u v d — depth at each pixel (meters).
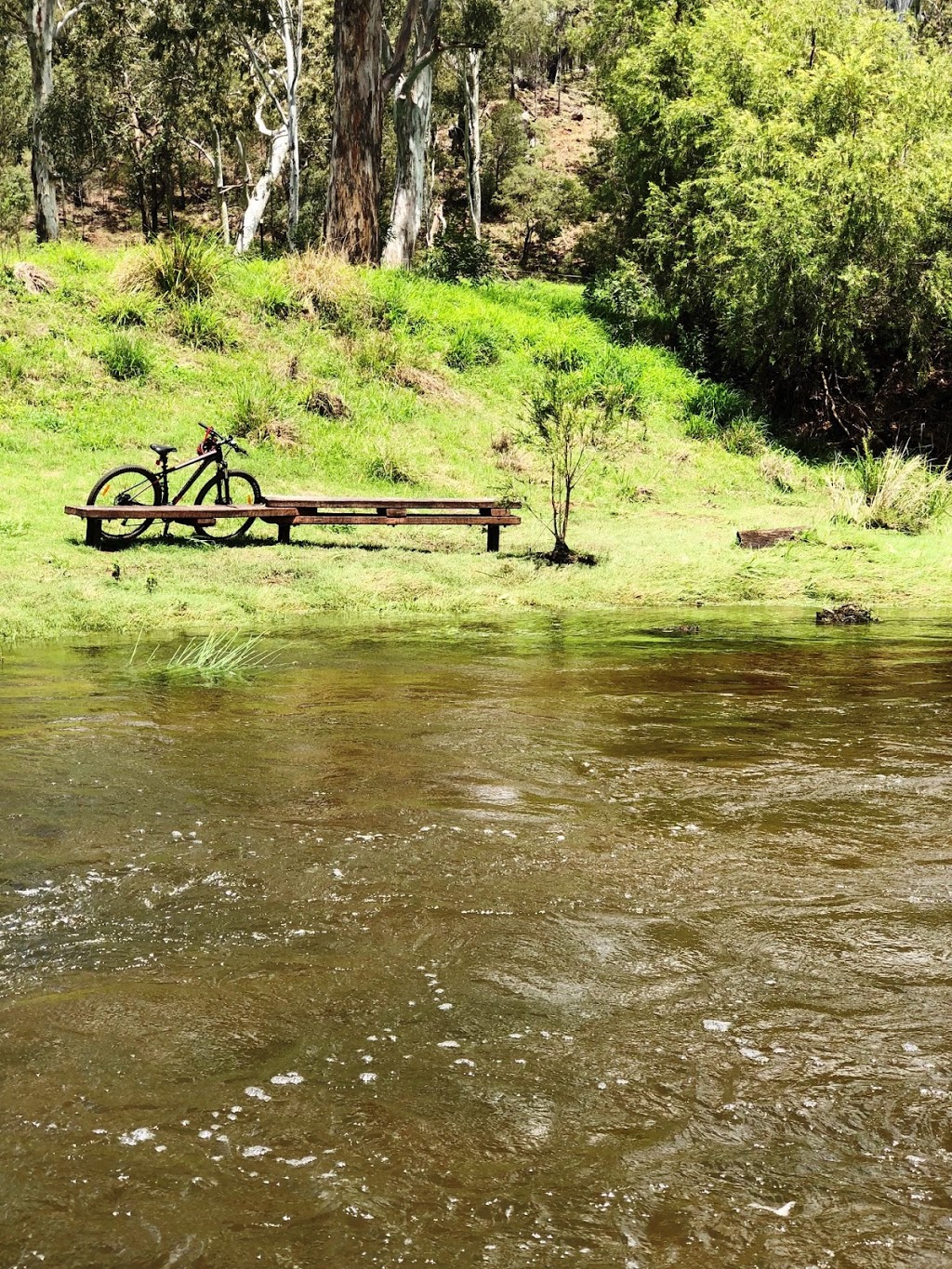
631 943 2.78
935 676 6.87
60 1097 2.05
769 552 13.10
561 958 2.69
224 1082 2.11
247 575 10.55
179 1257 1.63
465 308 22.95
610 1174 1.85
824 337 22.92
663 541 13.87
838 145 21.56
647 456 19.64
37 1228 1.68
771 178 22.92
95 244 52.19
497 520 12.58
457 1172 1.84
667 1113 2.03
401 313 21.23
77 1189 1.78
